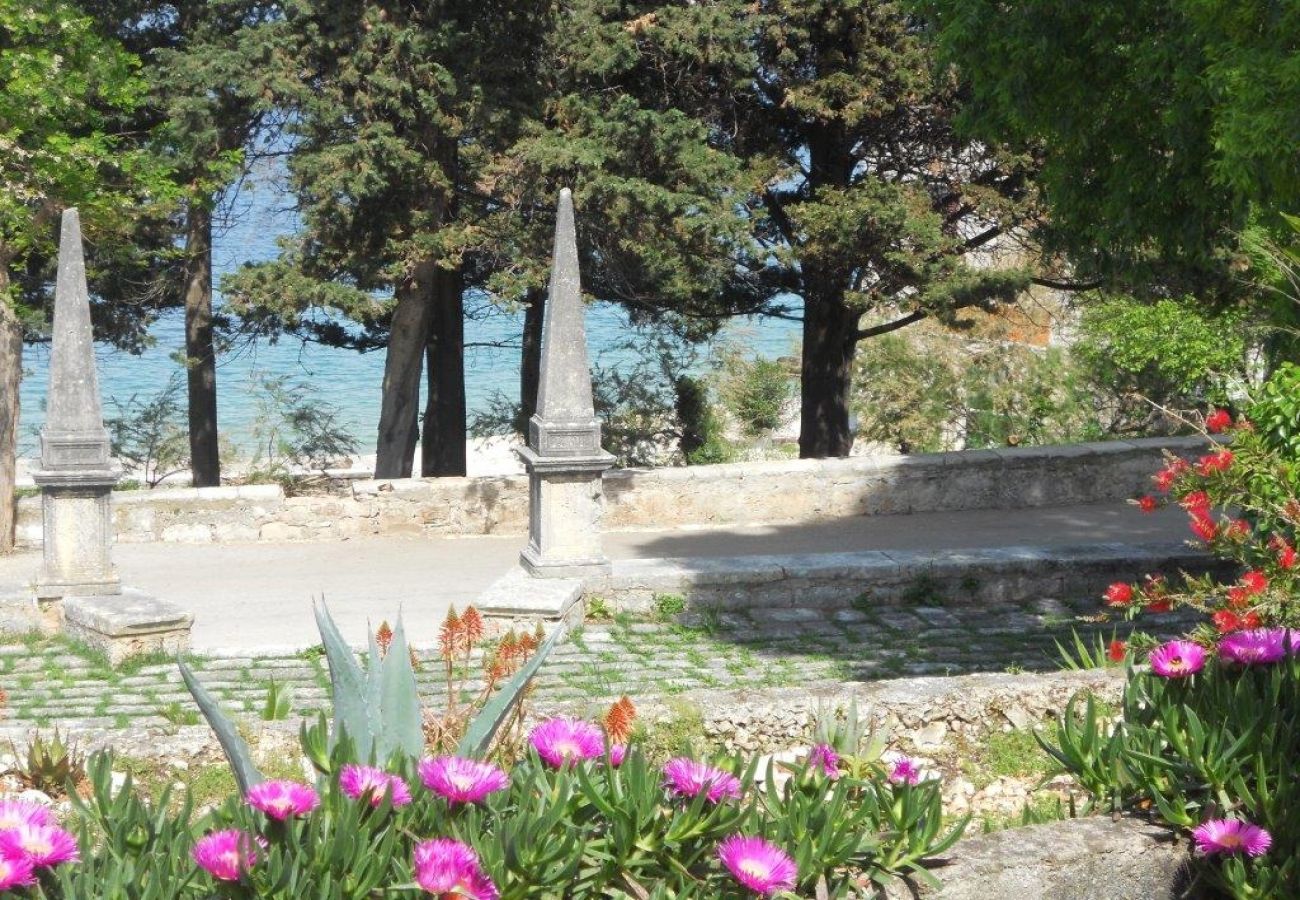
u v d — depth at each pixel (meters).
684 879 3.51
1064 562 15.35
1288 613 7.14
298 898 3.13
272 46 20.14
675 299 23.56
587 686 12.15
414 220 20.84
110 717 11.30
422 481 20.20
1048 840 4.24
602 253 21.86
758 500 20.64
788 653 13.49
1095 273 19.42
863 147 23.41
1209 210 13.27
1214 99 11.55
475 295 28.14
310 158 19.98
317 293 20.61
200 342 26.11
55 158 18.09
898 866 3.92
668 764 3.73
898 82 21.19
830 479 20.70
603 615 14.80
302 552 19.17
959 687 7.34
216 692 12.19
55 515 14.62
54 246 19.47
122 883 3.21
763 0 21.64
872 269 21.88
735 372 30.67
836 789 3.92
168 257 23.02
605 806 3.54
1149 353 22.44
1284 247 11.25
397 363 23.16
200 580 17.42
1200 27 11.20
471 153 21.06
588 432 14.74
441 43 19.89
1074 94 12.98
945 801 6.60
